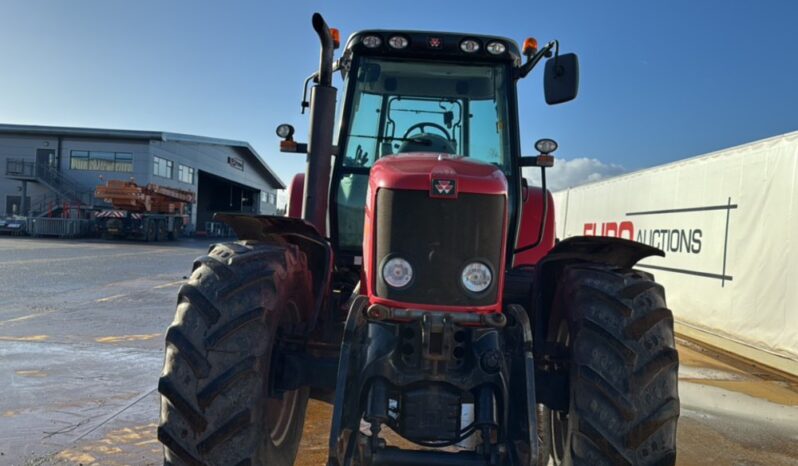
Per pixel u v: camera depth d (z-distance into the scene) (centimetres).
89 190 3778
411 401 245
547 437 366
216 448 227
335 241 368
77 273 1446
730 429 482
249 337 239
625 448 234
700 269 834
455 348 253
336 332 354
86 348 676
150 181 3800
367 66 383
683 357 739
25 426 433
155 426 439
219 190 5603
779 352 679
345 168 373
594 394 242
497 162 374
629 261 305
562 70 337
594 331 250
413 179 251
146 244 2886
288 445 305
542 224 366
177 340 234
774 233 695
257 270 252
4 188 3762
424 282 250
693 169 857
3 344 686
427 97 385
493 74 382
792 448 445
